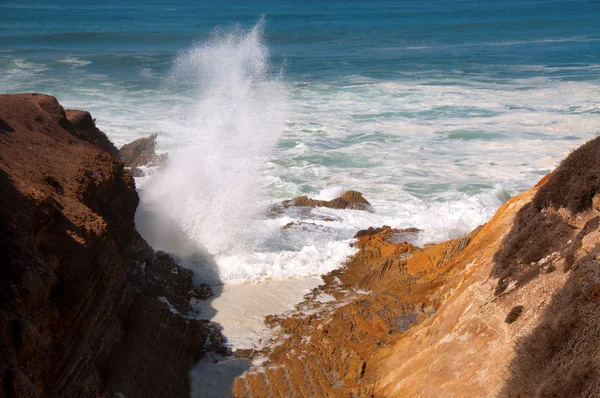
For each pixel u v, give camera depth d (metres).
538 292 9.81
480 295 11.06
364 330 12.91
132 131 30.17
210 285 15.77
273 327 13.61
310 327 13.41
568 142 29.55
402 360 11.41
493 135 31.08
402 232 18.48
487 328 10.08
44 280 8.87
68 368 8.96
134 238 14.83
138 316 11.57
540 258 10.57
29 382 7.50
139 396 10.44
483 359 9.63
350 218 20.16
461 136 31.02
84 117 17.52
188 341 12.23
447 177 24.94
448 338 10.64
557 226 10.78
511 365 8.87
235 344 12.97
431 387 9.98
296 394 11.29
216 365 12.12
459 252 15.02
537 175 25.09
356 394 11.11
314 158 27.22
